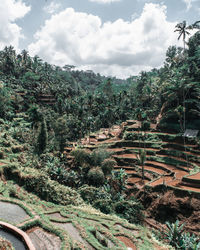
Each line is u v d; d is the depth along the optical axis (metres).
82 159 47.03
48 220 18.72
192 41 73.62
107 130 85.75
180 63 85.19
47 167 43.97
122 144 61.72
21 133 63.16
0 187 25.88
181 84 59.28
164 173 45.34
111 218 25.83
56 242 15.11
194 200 32.72
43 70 150.75
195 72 64.44
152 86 96.06
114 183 42.75
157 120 74.31
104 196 36.56
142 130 63.12
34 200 26.12
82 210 26.70
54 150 59.81
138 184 43.00
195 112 59.44
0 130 61.91
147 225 33.00
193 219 31.03
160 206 34.78
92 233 18.81
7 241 12.07
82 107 94.94
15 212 19.39
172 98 65.25
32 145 58.22
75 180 43.50
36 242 14.88
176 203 33.72
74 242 15.77
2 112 79.25
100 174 41.72
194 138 54.31
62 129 63.75
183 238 26.89
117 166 52.22
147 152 55.72
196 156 48.28
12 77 120.00
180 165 47.69
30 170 35.72
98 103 100.50
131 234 22.16
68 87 132.25
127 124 78.50
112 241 19.34
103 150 48.50
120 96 99.12
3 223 14.50
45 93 112.06
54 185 31.23
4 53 133.50
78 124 76.38
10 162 36.91
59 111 95.69
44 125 56.56
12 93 97.88
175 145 54.56
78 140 75.81
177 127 62.56
